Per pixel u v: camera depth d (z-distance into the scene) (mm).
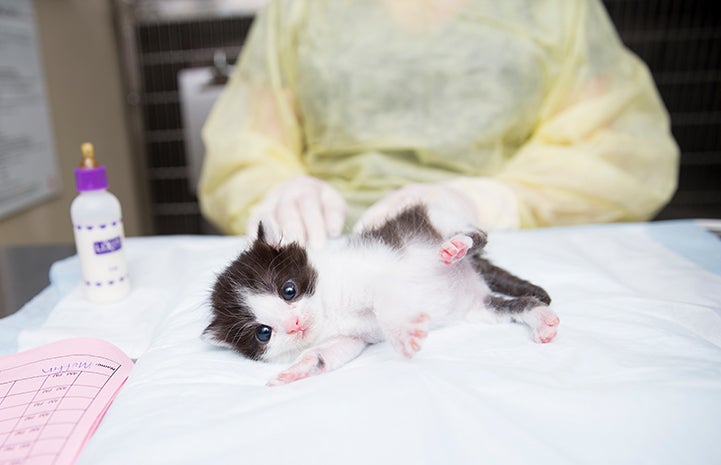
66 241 1120
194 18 1352
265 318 447
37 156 1017
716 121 1424
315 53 816
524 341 411
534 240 569
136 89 1406
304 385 377
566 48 785
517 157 774
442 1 792
